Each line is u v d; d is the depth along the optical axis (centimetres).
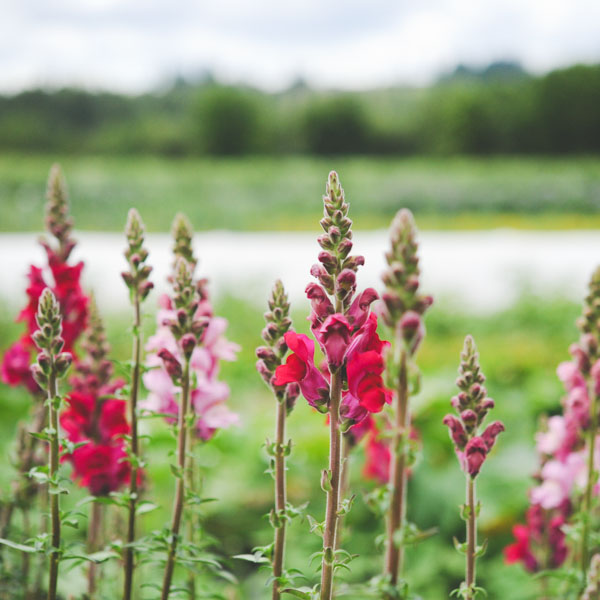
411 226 184
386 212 2758
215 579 438
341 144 5488
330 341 190
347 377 195
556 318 1077
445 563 459
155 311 1001
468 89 5147
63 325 295
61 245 311
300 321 958
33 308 307
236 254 1819
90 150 5853
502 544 484
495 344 896
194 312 244
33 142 5900
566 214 2728
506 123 4906
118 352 795
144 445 324
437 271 1533
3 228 2356
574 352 281
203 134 5619
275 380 200
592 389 273
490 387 704
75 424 286
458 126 4988
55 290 300
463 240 2120
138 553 253
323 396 199
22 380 312
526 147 4944
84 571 306
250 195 2850
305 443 559
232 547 507
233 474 557
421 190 2792
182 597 283
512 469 507
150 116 6944
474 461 209
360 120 5438
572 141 4838
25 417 609
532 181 2881
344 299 201
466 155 5031
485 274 1495
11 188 2870
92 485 282
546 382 662
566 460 319
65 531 405
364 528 493
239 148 5616
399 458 197
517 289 1239
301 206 2784
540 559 335
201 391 276
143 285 252
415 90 8056
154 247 1925
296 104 6072
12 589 298
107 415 285
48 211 309
